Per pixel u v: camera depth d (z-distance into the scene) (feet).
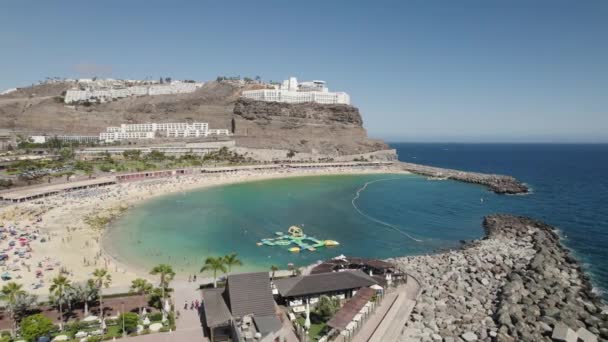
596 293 273.54
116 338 189.47
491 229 440.04
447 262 313.53
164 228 427.74
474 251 344.08
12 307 201.67
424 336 191.83
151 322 205.77
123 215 482.28
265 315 192.54
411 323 204.33
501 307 224.12
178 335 192.34
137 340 187.62
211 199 599.57
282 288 222.07
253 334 180.75
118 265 308.60
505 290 248.32
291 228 418.10
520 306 230.27
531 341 191.31
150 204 551.18
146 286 228.02
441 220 496.64
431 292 245.86
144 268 305.32
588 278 301.43
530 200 638.53
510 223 458.09
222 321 186.09
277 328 182.29
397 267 285.43
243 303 193.67
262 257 342.23
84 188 607.37
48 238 366.02
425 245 391.86
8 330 195.00
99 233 395.34
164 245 368.27
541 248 349.00
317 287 225.35
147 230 418.10
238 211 519.60
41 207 481.05
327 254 355.97
